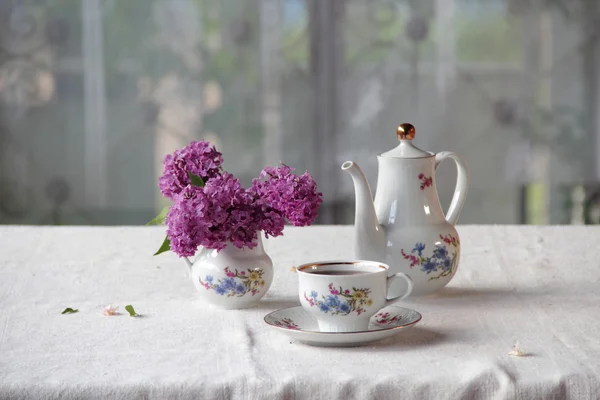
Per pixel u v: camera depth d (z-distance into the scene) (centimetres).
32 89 293
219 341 110
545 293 127
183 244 114
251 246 121
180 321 117
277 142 297
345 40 294
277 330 109
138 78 294
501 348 107
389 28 294
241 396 99
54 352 107
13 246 150
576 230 159
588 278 133
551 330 113
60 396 99
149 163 297
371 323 114
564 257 144
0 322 117
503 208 301
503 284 131
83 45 292
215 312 120
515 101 297
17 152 296
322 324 112
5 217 298
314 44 294
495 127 298
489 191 301
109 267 140
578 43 296
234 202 117
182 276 136
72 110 294
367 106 296
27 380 100
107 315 119
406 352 106
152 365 104
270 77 295
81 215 299
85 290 129
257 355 106
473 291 128
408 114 297
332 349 107
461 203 131
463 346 108
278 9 292
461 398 99
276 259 145
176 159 122
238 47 294
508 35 295
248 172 299
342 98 296
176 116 296
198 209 114
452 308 121
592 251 147
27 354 107
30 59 291
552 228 161
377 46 294
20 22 290
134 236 157
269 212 117
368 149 297
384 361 104
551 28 295
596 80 297
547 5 294
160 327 115
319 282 110
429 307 121
